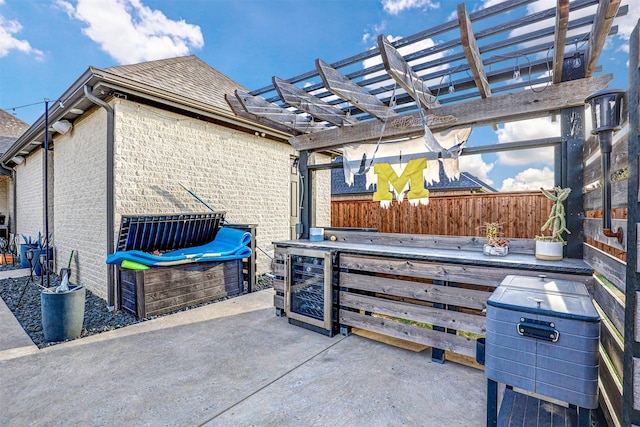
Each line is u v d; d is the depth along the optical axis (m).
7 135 12.44
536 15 2.46
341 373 2.85
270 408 2.36
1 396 2.52
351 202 8.12
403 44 2.86
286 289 4.10
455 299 2.98
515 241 3.27
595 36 2.39
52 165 7.44
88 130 5.61
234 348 3.37
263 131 6.85
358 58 3.07
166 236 5.12
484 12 2.49
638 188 1.57
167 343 3.51
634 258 1.57
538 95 3.17
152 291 4.39
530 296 1.95
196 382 2.71
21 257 8.09
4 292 5.65
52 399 2.48
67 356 3.20
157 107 5.33
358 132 4.34
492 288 2.92
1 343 3.52
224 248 5.39
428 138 3.15
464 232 6.41
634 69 1.60
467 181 10.36
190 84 6.27
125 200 4.93
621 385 1.85
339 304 3.73
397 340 3.53
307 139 4.87
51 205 7.47
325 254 3.70
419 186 3.86
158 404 2.41
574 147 3.00
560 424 1.81
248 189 6.83
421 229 7.00
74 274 6.14
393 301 3.36
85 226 5.75
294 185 8.09
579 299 1.88
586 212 2.84
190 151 5.79
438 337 3.06
